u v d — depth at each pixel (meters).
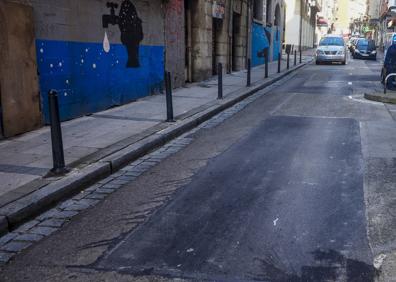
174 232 4.71
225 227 4.80
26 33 8.32
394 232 4.60
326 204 5.38
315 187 5.97
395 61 16.08
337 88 17.20
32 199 5.25
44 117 9.05
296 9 54.19
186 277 3.83
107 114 10.60
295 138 8.80
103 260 4.16
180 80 16.02
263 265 4.00
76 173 6.21
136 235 4.66
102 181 6.44
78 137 8.28
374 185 6.01
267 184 6.13
